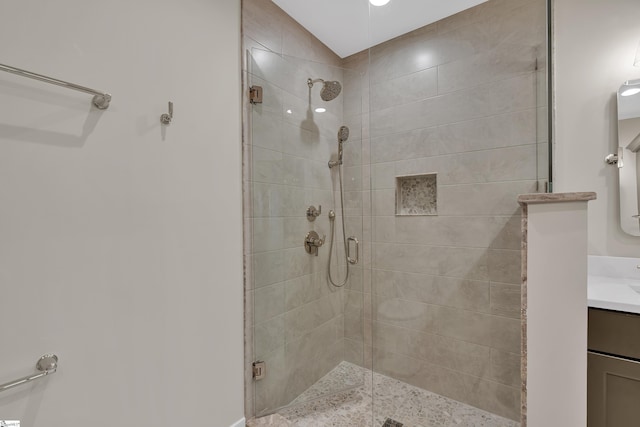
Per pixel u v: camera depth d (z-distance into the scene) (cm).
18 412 84
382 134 199
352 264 207
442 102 178
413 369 189
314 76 190
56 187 91
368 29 194
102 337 102
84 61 97
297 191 183
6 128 82
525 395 96
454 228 176
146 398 114
